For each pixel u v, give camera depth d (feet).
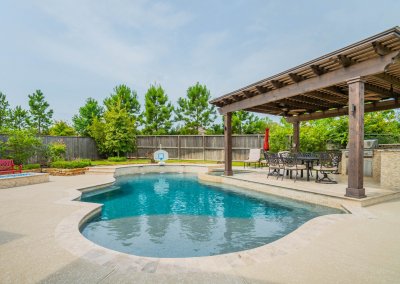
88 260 9.82
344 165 34.12
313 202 21.67
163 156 54.13
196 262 9.67
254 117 79.56
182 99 79.56
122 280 8.38
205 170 47.55
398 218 15.23
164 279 8.43
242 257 10.10
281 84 26.30
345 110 36.14
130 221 17.90
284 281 8.28
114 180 32.68
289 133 50.11
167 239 14.39
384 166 23.54
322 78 22.07
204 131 79.77
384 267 9.19
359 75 19.06
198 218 18.62
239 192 28.22
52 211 17.11
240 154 55.36
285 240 11.82
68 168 38.96
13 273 8.84
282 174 33.81
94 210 18.19
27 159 41.27
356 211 16.81
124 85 80.48
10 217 15.62
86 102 97.09
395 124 49.52
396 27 15.46
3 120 74.38
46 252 10.54
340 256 10.10
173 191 29.35
